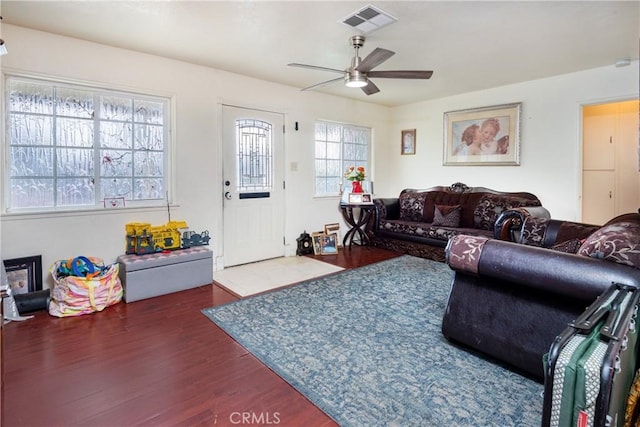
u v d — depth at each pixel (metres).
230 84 4.15
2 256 2.88
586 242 1.86
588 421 1.05
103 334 2.50
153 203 3.68
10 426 1.58
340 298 3.20
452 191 5.14
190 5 2.52
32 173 3.03
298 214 5.00
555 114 4.38
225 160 4.21
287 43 3.23
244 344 2.35
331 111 5.32
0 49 1.80
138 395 1.81
